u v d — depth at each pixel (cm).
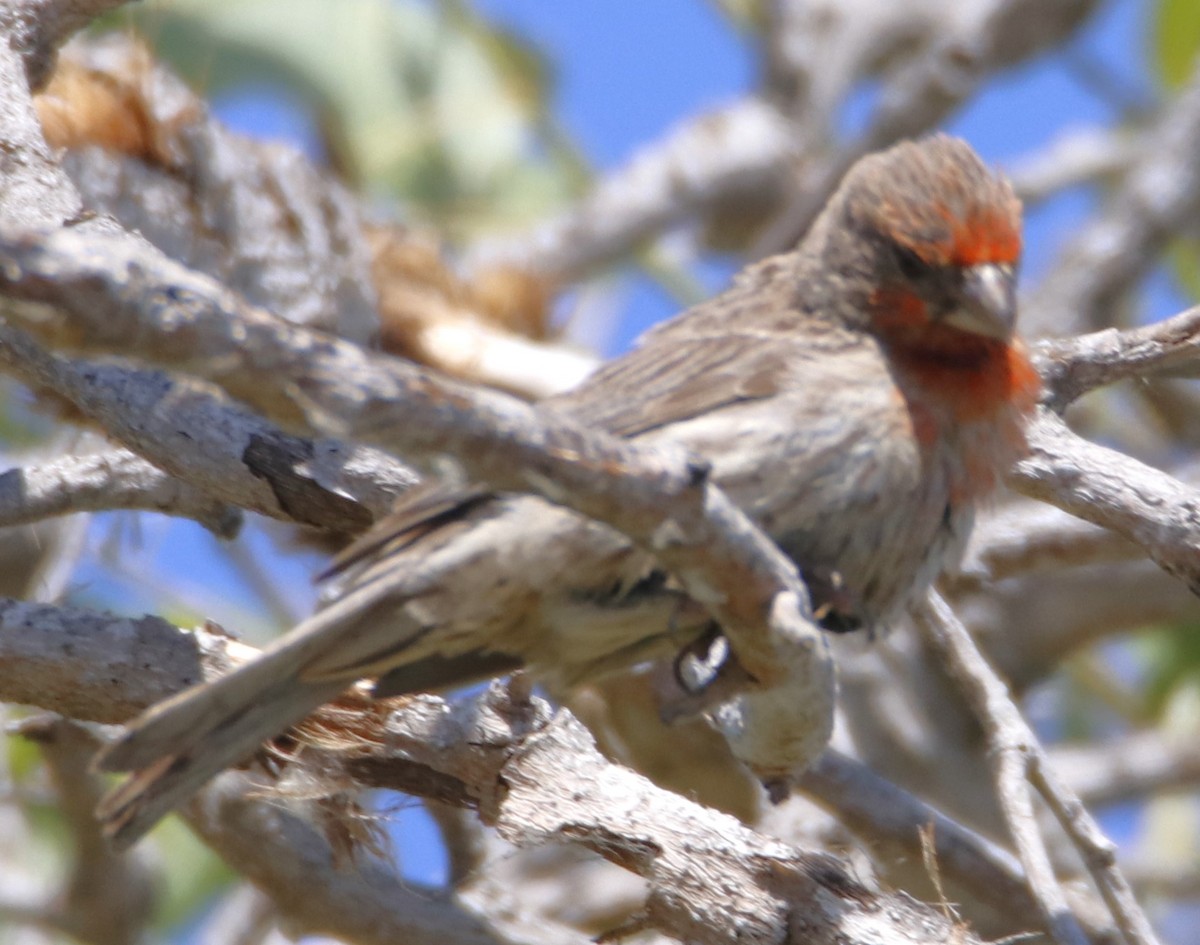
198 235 1345
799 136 1812
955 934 805
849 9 1870
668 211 1741
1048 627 1583
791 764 803
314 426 599
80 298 561
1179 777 1504
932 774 1507
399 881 1055
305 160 1406
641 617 772
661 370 838
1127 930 917
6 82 1000
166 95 1352
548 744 839
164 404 950
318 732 849
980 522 995
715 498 662
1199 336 973
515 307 1486
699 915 812
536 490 631
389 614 745
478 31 1717
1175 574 930
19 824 1423
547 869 1375
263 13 1623
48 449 1348
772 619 694
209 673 851
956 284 857
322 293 1387
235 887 1448
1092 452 948
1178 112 1706
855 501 810
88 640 857
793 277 905
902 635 1530
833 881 812
